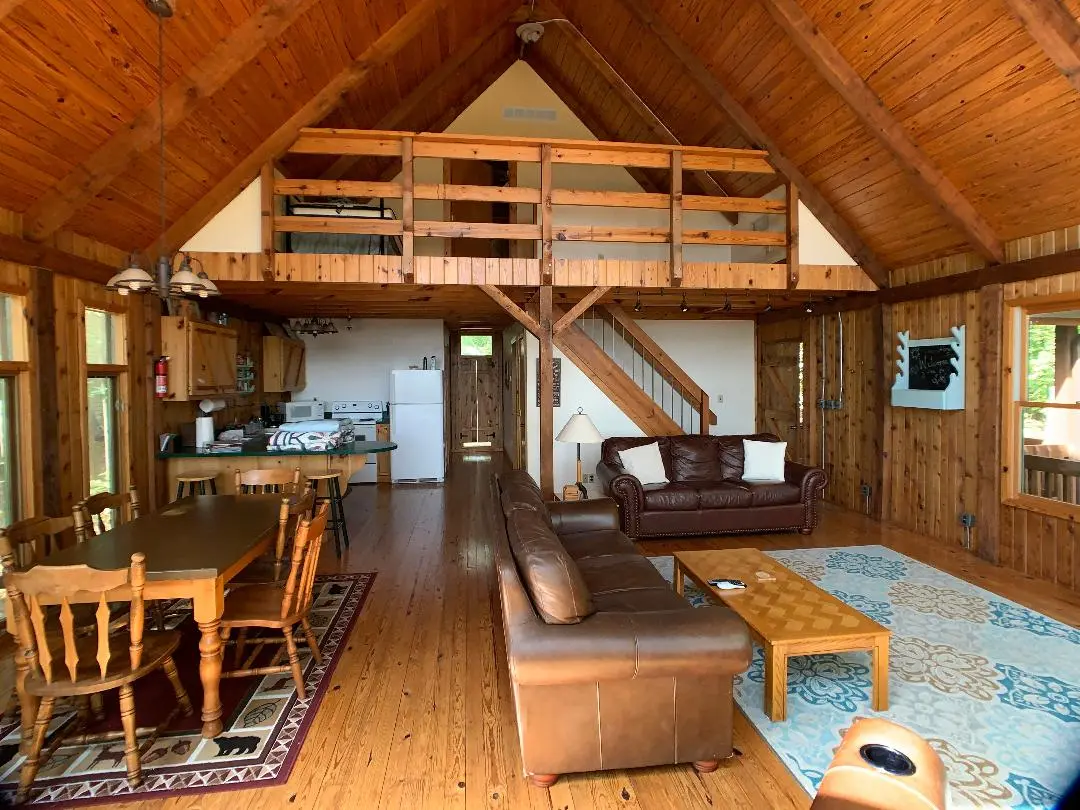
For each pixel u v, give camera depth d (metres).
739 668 2.04
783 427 7.41
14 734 2.35
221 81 3.29
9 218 3.14
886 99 3.88
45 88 2.71
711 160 4.99
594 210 7.26
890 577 4.08
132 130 3.22
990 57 3.28
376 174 6.61
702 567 3.26
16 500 3.25
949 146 3.89
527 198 4.80
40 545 3.28
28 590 1.94
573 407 6.68
